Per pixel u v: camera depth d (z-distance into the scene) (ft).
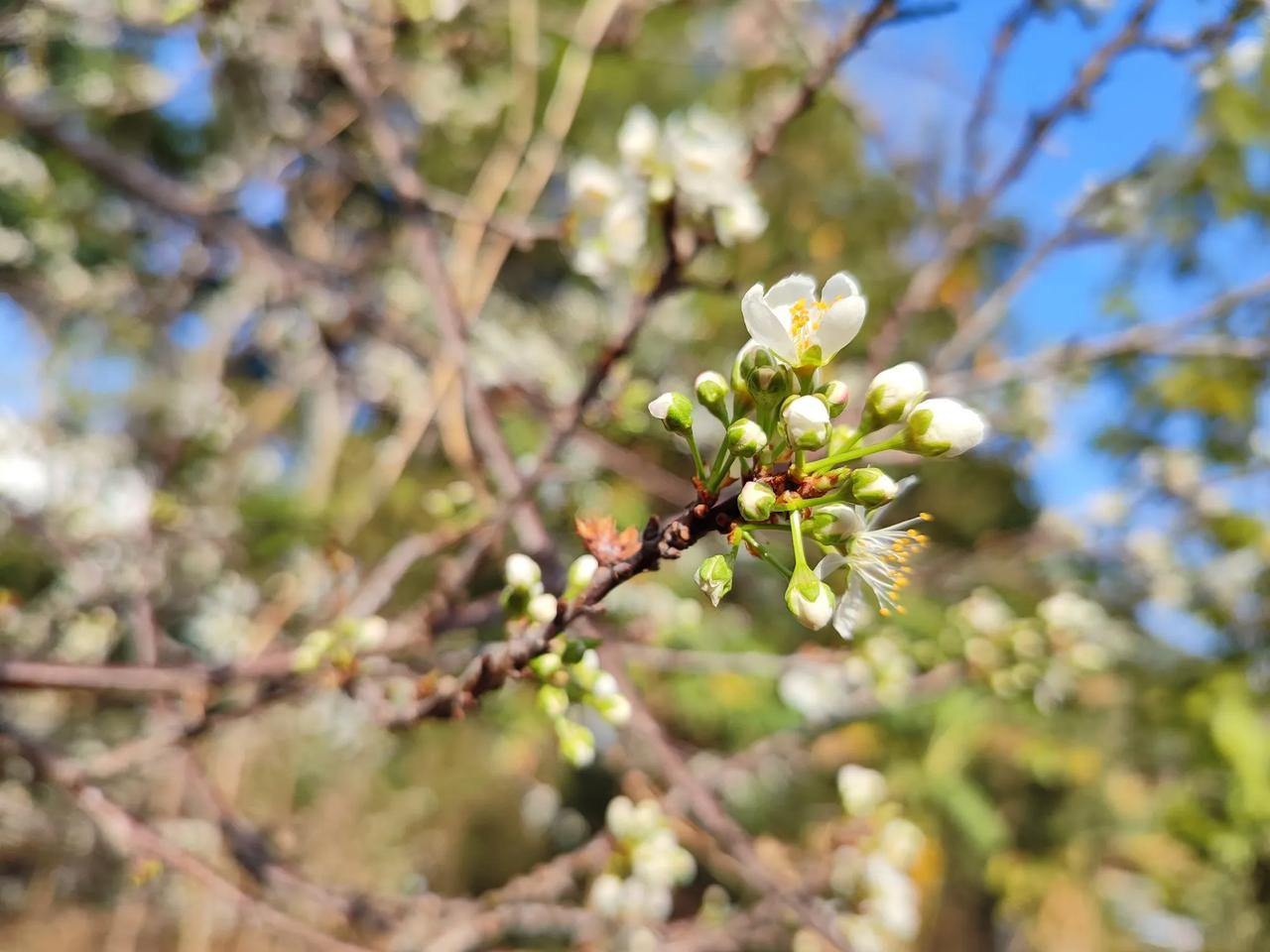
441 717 5.51
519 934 14.99
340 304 14.44
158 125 20.10
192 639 17.72
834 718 15.10
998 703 21.06
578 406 8.38
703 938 12.56
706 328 20.13
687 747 15.01
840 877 12.51
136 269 21.42
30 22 13.32
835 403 4.14
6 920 22.29
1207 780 18.66
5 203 18.34
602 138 23.85
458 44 12.87
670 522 4.15
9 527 14.69
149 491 14.49
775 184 22.74
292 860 10.56
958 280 19.21
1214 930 19.66
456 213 9.73
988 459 25.03
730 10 19.79
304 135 15.21
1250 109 11.87
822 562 4.23
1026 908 26.76
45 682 8.34
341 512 17.22
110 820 8.46
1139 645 21.67
